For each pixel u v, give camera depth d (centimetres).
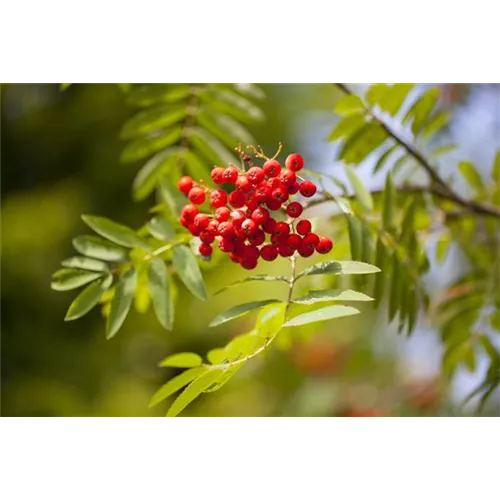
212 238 103
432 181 121
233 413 219
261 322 102
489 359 128
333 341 214
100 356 251
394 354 209
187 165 124
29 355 241
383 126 116
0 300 246
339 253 125
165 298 106
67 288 106
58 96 262
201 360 102
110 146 258
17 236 246
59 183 266
